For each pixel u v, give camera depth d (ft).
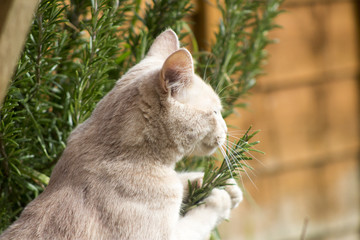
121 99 7.83
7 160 8.20
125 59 10.18
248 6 10.85
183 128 7.87
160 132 7.74
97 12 8.32
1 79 5.08
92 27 8.38
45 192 7.71
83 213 7.27
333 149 18.16
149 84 7.68
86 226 7.19
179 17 9.91
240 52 11.26
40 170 8.93
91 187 7.41
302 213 17.76
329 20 17.78
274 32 16.83
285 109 17.19
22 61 8.06
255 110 16.53
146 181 7.56
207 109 8.11
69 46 9.04
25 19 5.15
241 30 11.10
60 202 7.38
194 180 8.54
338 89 18.19
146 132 7.68
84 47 9.07
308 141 17.67
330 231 18.22
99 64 8.47
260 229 17.04
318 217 18.06
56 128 8.67
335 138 18.20
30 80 8.13
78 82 8.43
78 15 9.18
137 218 7.33
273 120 16.96
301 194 17.71
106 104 7.98
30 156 8.50
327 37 17.78
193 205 8.20
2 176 8.51
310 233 17.89
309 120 17.66
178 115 7.78
